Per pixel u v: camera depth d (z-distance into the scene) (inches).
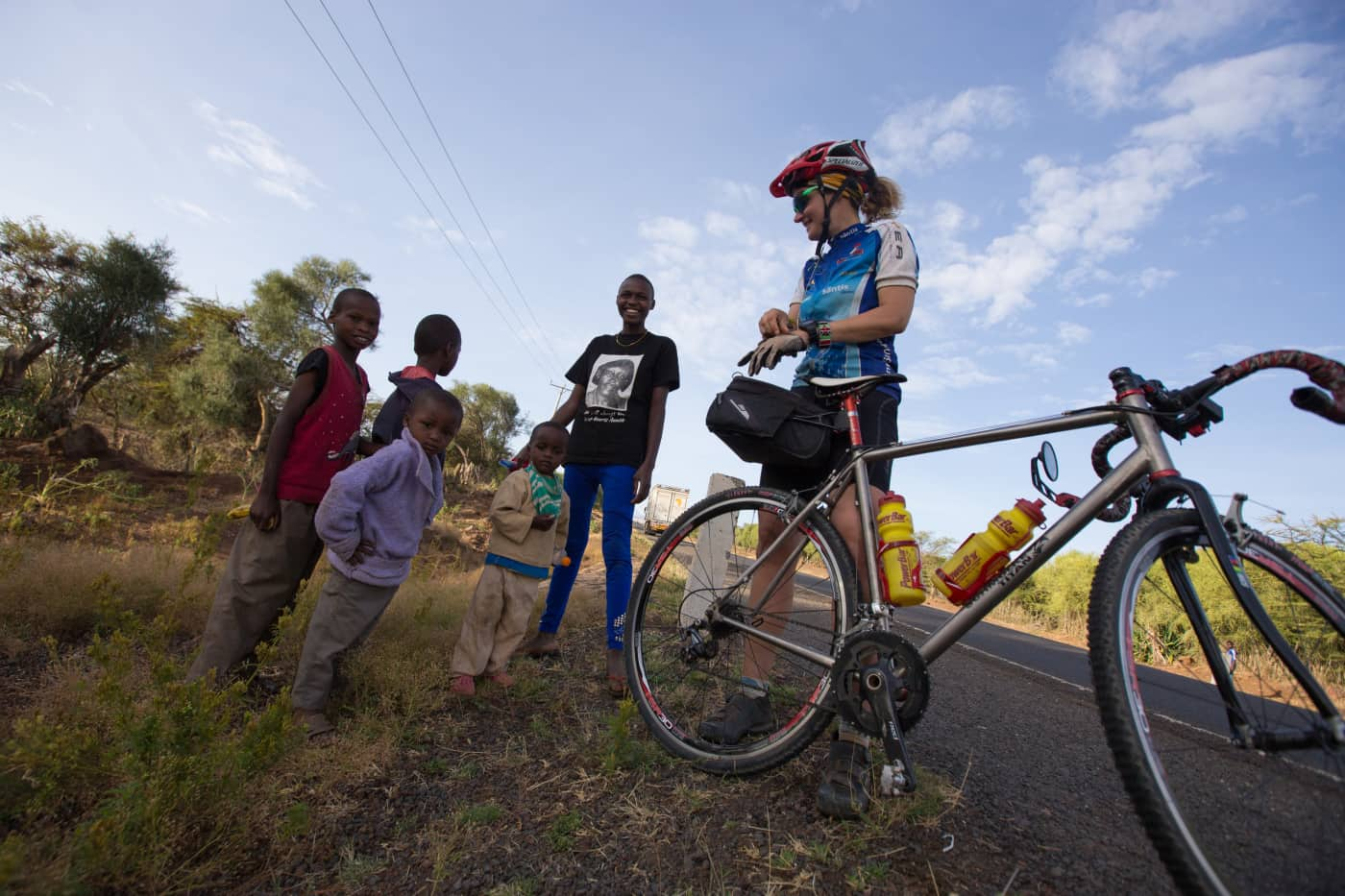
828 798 71.8
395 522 94.5
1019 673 181.5
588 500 137.0
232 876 60.9
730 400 92.2
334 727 91.0
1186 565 59.4
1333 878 45.1
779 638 87.5
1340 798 46.5
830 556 84.8
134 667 98.0
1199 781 51.7
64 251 431.2
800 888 59.3
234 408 769.6
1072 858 65.6
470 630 109.9
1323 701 48.4
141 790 59.9
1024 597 496.4
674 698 108.3
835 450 93.5
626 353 135.6
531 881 61.3
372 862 63.7
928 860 63.8
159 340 467.2
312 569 104.9
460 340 125.2
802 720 79.8
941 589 74.7
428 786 79.0
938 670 164.7
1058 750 103.9
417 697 98.2
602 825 71.4
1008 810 76.7
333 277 1053.2
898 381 89.1
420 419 97.7
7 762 64.6
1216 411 63.5
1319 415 56.8
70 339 406.6
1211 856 45.9
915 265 91.7
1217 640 55.7
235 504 285.0
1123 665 53.4
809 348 92.7
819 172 101.3
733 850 66.1
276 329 930.1
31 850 54.4
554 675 124.4
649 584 101.5
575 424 137.5
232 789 64.1
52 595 117.3
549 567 119.0
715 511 100.7
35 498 206.4
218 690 92.7
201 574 148.6
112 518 225.1
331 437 100.7
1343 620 52.8
